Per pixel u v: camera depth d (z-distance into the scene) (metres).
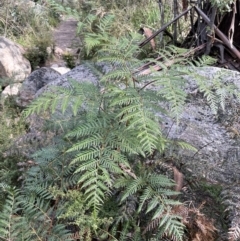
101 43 1.63
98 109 1.53
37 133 2.04
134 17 5.07
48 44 5.66
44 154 1.62
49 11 7.43
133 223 1.47
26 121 2.45
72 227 1.55
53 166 1.60
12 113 2.81
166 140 1.57
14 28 6.23
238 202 1.50
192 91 1.96
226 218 1.53
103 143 1.37
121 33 4.21
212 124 1.86
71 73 2.52
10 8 6.40
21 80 4.18
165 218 1.31
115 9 5.17
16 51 4.90
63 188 1.54
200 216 1.49
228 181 1.67
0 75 4.46
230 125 1.83
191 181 1.65
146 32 2.98
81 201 1.44
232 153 1.73
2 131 2.36
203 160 1.73
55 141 1.69
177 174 1.58
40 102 1.43
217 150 1.76
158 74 1.44
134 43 1.68
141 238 1.45
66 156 1.59
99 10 3.18
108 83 1.63
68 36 6.75
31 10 6.67
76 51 5.22
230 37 2.43
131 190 1.39
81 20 1.89
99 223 1.43
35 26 6.46
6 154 2.06
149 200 1.51
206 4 2.57
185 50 1.67
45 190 1.54
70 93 1.47
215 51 2.54
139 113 1.26
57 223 1.49
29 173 1.63
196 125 1.86
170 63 1.61
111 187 1.51
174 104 1.22
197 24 2.71
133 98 1.32
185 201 1.56
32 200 1.52
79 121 1.68
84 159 1.33
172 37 2.96
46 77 3.30
